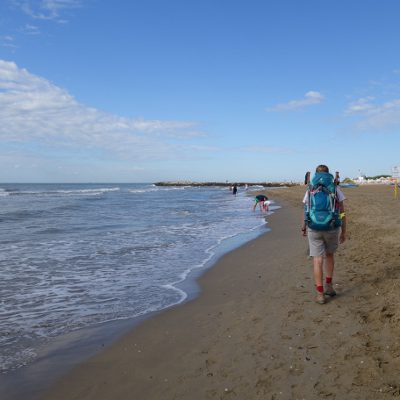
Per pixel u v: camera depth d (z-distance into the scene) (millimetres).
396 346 3982
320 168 5906
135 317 5734
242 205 33844
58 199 43000
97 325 5434
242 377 3729
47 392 3686
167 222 19234
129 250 11320
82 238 13672
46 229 16094
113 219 20703
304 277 7172
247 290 6816
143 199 45094
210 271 8633
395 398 3148
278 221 18938
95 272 8625
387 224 12633
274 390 3453
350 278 6637
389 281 6184
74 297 6785
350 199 27422
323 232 5531
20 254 10688
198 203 36938
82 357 4422
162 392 3588
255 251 10719
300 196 43406
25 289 7273
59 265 9320
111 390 3682
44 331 5230
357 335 4355
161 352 4473
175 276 8250
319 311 5254
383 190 48062
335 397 3264
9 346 4746
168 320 5543
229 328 5023
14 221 19344
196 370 3961
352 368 3676
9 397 3607
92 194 60000
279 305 5703
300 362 3895
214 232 15289
